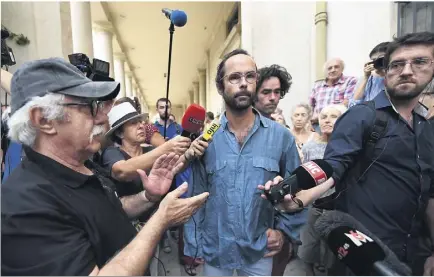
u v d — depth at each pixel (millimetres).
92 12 7305
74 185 874
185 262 1598
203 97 13180
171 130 4184
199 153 1296
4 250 699
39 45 3502
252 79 1286
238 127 1348
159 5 7691
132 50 11250
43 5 3514
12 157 1345
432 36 1034
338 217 992
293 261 1243
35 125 842
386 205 1075
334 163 1062
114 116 1806
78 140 882
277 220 1346
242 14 4980
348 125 1116
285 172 1348
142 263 791
